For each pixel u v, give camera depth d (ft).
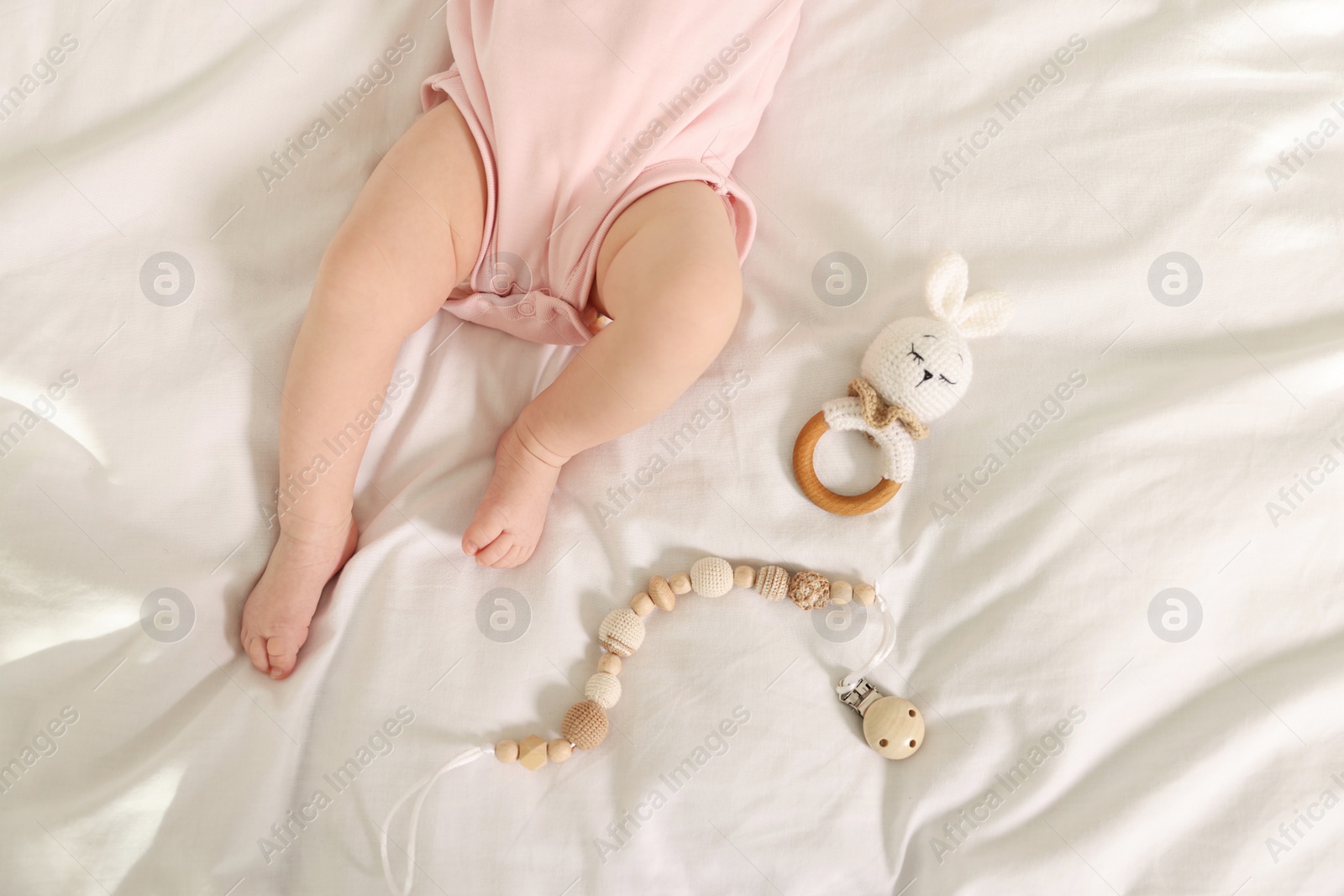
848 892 4.01
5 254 4.36
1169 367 4.59
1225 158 4.73
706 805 4.00
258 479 4.34
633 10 4.49
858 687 4.20
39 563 3.97
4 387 4.24
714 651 4.27
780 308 4.84
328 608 4.24
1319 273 4.67
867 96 4.99
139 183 4.50
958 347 4.32
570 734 4.01
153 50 4.66
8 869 3.55
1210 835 4.05
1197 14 4.88
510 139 4.41
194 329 4.42
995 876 3.93
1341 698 4.17
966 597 4.33
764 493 4.50
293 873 3.81
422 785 3.90
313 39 4.80
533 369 4.92
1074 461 4.39
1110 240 4.69
